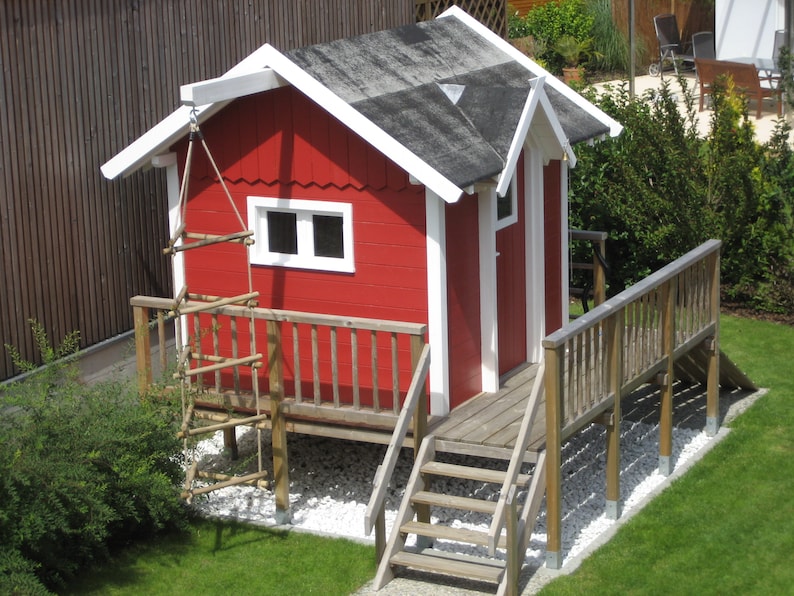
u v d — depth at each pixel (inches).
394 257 458.9
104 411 447.8
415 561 426.9
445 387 458.9
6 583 402.6
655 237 602.9
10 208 481.1
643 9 1082.1
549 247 514.0
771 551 437.1
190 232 486.0
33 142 486.6
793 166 612.1
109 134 511.2
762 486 473.4
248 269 454.9
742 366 565.9
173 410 460.8
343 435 456.1
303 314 450.3
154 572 437.1
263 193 474.3
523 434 423.8
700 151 625.9
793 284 609.9
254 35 564.4
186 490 445.7
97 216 510.6
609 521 458.9
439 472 436.5
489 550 409.7
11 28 476.7
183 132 474.9
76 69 498.3
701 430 518.6
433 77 486.9
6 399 438.6
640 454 504.1
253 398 463.5
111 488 438.3
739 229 608.7
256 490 485.1
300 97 462.0
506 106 465.7
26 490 419.2
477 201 469.4
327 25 601.9
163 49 527.5
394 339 441.1
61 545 430.0
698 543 442.6
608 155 614.9
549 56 1075.9
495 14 736.3
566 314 524.1
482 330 476.4
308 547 448.8
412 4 658.8
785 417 522.3
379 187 456.1
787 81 665.0
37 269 490.9
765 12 964.0
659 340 478.6
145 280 531.2
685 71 1051.3
